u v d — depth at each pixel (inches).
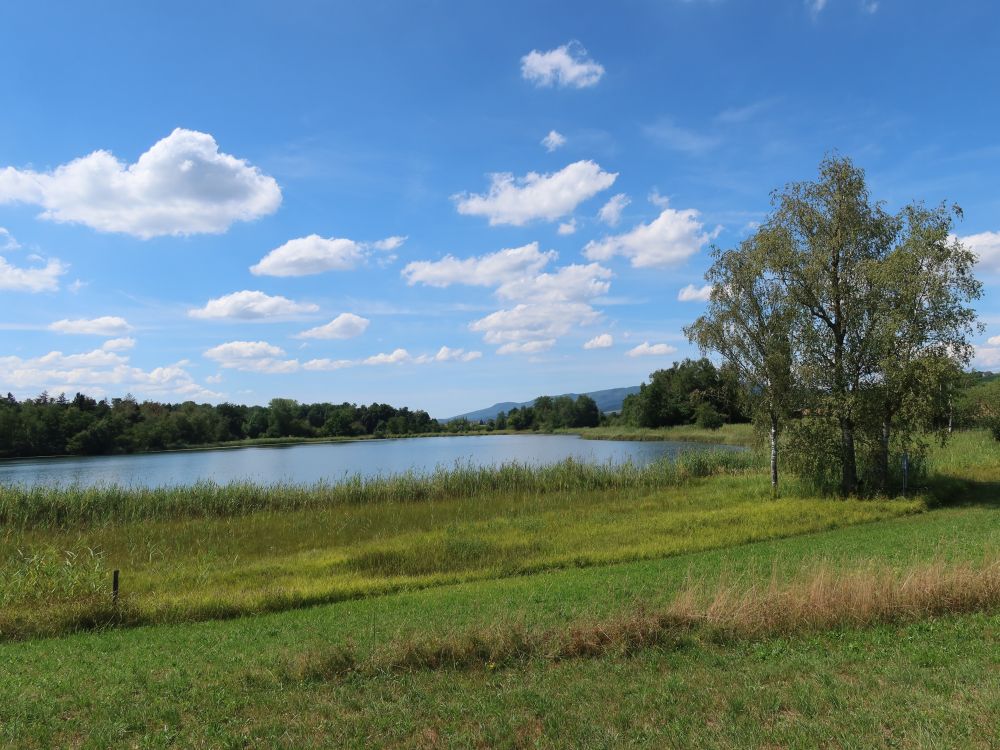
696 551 705.6
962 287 943.7
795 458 1062.4
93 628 486.6
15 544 842.2
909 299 946.1
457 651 326.3
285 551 809.5
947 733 219.9
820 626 348.8
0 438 3280.0
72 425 3565.5
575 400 6850.4
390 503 1157.7
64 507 1037.2
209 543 853.2
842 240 1010.7
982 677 268.5
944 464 1371.8
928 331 956.6
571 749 228.2
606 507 1032.8
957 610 360.8
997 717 228.8
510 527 875.4
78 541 840.3
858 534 730.8
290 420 5920.3
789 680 282.7
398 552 723.4
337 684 308.0
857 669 287.0
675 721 244.2
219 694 300.5
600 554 690.2
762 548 676.7
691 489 1214.3
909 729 225.0
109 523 990.4
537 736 240.7
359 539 866.1
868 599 359.9
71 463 2979.8
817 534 764.0
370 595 580.4
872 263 970.7
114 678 337.4
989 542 577.3
